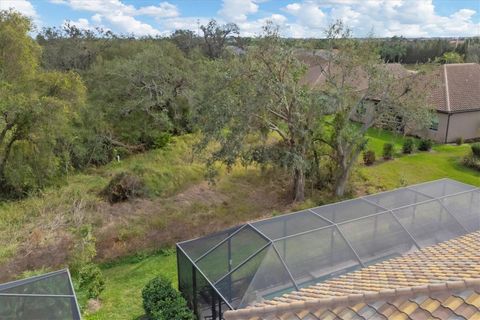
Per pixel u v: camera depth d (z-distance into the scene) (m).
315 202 19.23
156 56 31.47
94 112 28.33
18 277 12.27
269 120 18.61
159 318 10.09
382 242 10.67
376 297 5.44
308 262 9.67
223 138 16.95
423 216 11.75
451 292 4.99
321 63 19.05
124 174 19.44
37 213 15.97
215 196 20.05
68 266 13.61
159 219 16.64
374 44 18.23
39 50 23.05
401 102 18.70
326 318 5.50
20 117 20.05
